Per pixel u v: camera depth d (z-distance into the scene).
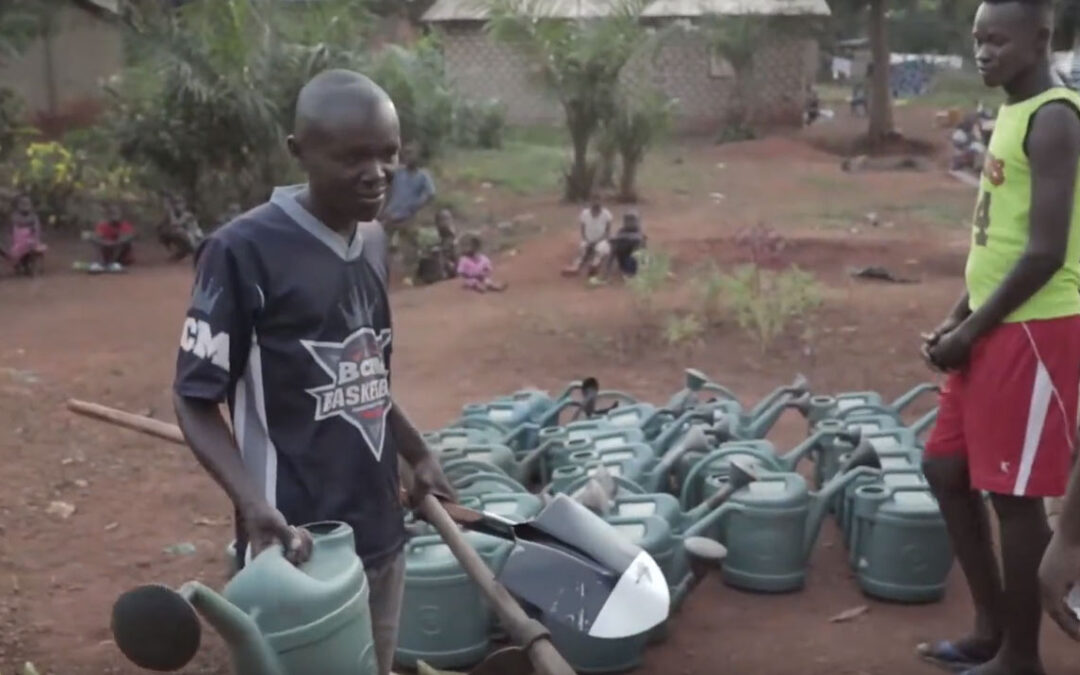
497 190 18.80
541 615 2.77
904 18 40.91
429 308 10.84
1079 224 3.59
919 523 4.47
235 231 2.53
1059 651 4.20
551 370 8.56
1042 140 3.49
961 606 4.58
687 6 27.61
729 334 9.13
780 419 7.20
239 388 2.59
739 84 27.59
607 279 11.95
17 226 13.52
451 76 27.52
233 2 14.56
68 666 4.18
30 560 5.16
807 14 27.28
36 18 19.20
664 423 5.65
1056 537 2.54
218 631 2.25
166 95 14.82
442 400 7.92
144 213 16.42
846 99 38.03
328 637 2.33
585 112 17.41
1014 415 3.62
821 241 13.14
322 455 2.62
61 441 6.93
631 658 4.04
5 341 9.88
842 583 4.81
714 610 4.56
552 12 17.33
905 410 7.45
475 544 3.88
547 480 5.31
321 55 14.59
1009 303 3.56
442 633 3.88
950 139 26.48
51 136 21.45
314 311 2.57
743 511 4.59
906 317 9.49
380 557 2.73
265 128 14.59
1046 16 3.55
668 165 22.12
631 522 4.08
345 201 2.53
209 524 5.62
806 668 4.10
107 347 9.67
